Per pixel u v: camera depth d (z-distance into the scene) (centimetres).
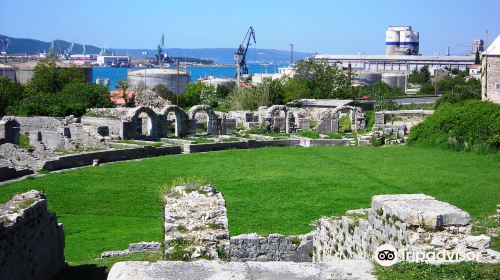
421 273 1094
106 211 3409
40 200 1914
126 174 4484
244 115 8081
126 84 11362
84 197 3703
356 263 1134
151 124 6384
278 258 2252
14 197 1930
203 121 7888
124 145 5647
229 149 6003
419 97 11962
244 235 2309
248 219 3123
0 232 1573
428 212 1373
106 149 5366
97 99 8288
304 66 11456
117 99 9350
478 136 5575
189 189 1878
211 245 1484
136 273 1021
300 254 2269
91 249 2584
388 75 17600
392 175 4372
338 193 3778
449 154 5406
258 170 4662
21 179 4256
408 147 5991
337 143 6397
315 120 8400
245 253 2244
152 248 2398
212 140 6281
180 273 1030
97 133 5762
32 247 1808
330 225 2039
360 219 1755
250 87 10244
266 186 4006
